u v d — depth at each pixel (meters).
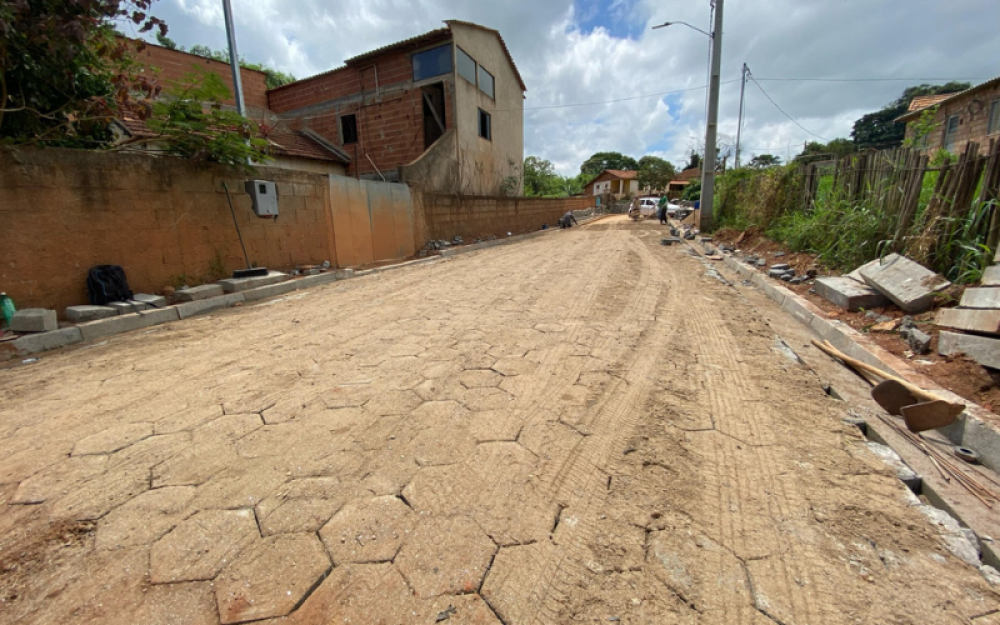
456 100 14.39
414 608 1.42
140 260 5.53
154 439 2.44
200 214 6.20
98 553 1.66
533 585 1.50
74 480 2.09
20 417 2.73
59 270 4.79
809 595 1.45
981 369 2.69
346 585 1.51
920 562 1.58
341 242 8.77
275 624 1.37
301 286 7.07
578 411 2.69
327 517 1.82
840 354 3.46
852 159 6.22
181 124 5.83
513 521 1.79
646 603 1.43
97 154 5.04
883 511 1.82
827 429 2.45
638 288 6.25
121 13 4.91
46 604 1.45
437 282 7.22
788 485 1.99
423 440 2.39
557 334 4.20
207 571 1.57
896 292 3.91
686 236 13.02
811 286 5.32
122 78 5.36
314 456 2.26
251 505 1.90
